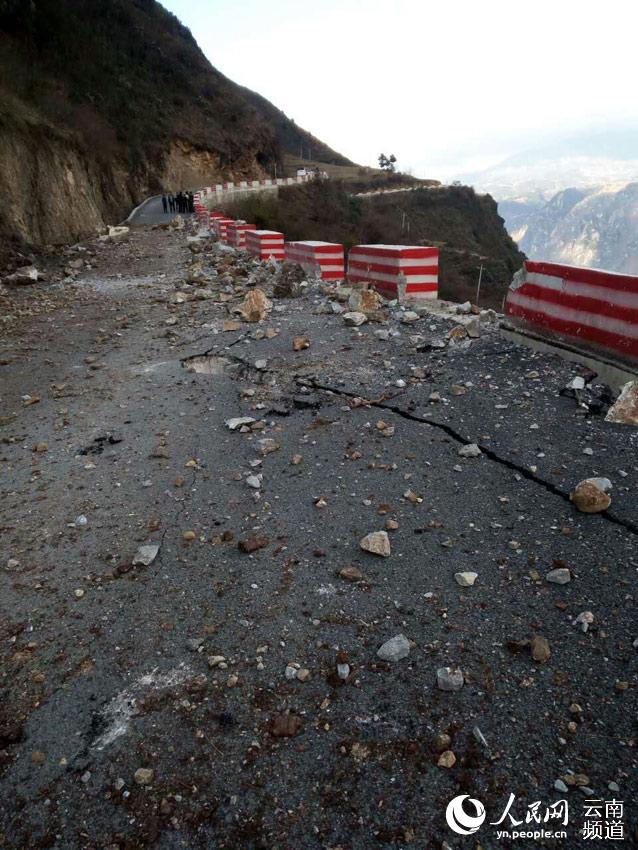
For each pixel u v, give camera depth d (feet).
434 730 5.82
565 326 15.20
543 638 6.76
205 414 14.14
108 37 152.05
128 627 7.46
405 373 15.61
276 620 7.41
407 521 9.29
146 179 129.18
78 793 5.42
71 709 6.33
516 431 11.80
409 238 220.23
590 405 12.55
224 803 5.25
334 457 11.51
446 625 7.15
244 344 19.26
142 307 26.94
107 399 15.58
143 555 8.71
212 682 6.57
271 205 151.53
